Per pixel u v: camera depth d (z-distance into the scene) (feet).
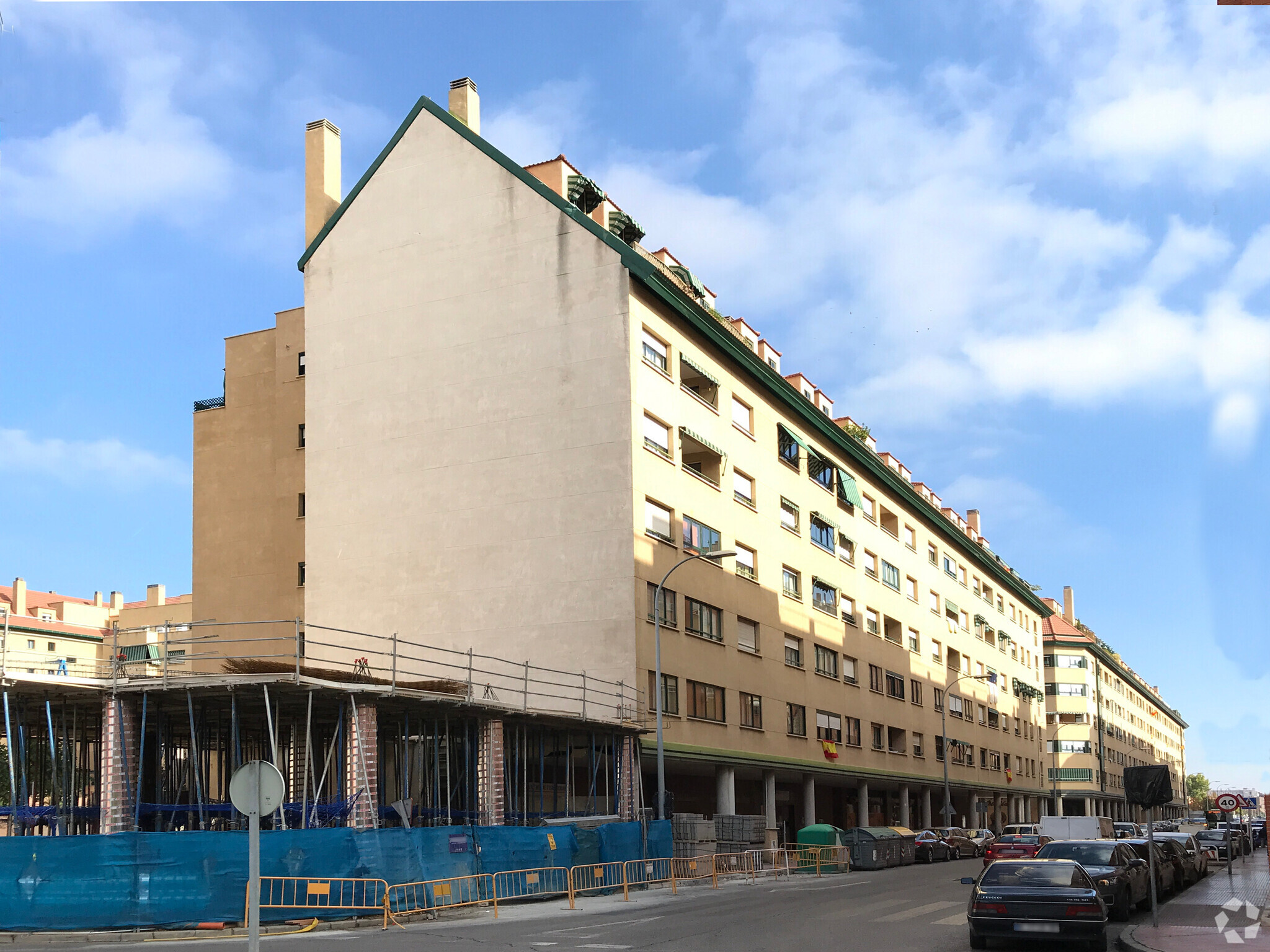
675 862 109.81
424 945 58.80
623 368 129.08
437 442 137.08
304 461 156.35
